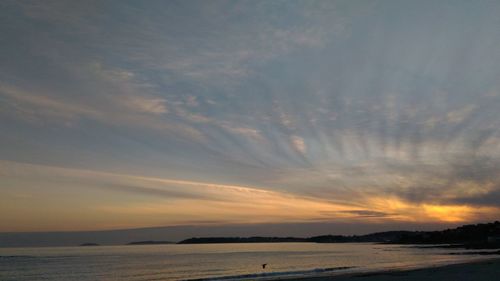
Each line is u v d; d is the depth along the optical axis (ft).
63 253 536.01
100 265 270.87
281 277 146.00
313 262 263.70
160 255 442.91
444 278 108.68
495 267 143.43
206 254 459.73
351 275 137.90
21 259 361.92
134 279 170.50
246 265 247.09
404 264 212.64
